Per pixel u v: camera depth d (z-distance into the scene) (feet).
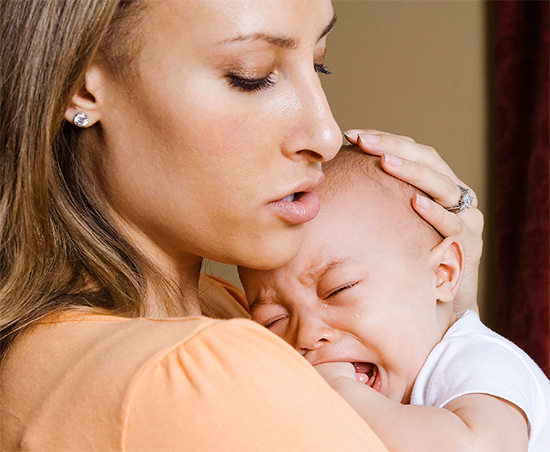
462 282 4.70
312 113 2.96
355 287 4.05
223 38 2.69
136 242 3.25
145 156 2.97
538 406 3.79
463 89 9.55
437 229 4.40
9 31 2.88
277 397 2.31
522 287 8.80
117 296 3.05
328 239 4.10
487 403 3.44
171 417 2.24
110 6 2.74
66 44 2.79
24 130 2.91
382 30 9.85
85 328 2.73
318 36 2.97
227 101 2.82
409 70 9.79
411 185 4.42
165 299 3.37
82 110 2.97
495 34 9.16
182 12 2.68
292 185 3.09
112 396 2.33
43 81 2.85
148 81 2.81
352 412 2.48
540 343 8.72
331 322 4.09
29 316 2.90
